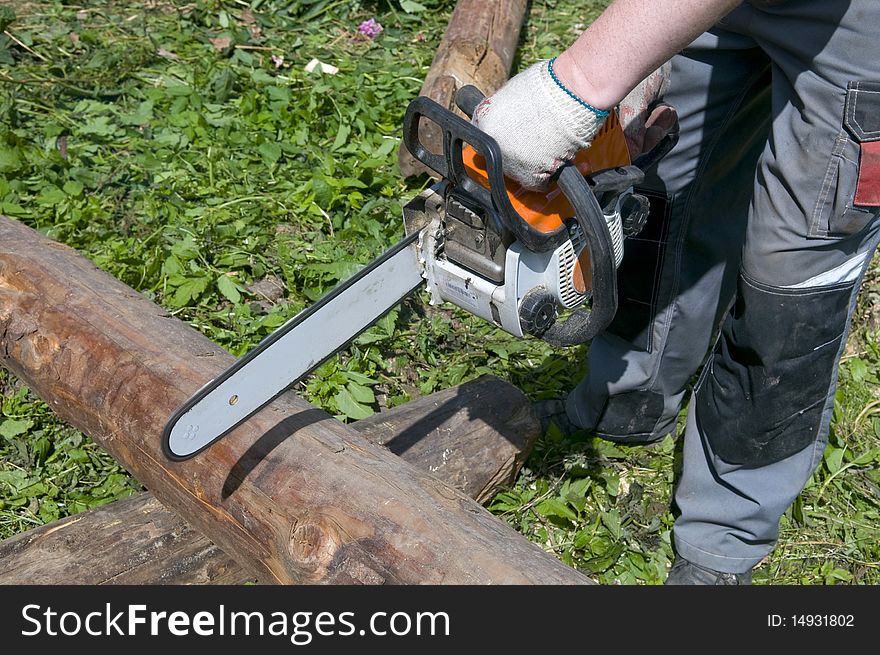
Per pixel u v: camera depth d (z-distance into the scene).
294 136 3.82
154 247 3.15
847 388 2.89
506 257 1.69
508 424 2.45
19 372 2.33
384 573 1.67
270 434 1.88
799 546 2.45
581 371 2.91
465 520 1.72
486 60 3.87
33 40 4.44
